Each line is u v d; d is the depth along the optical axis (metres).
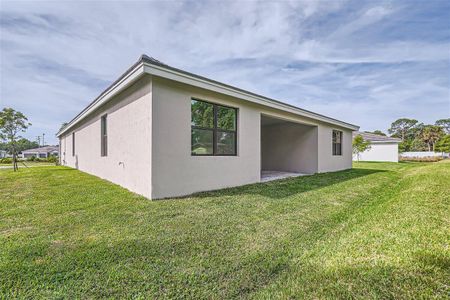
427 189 5.21
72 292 1.74
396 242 2.43
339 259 2.17
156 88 4.72
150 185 4.66
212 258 2.28
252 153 7.01
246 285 1.86
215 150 6.00
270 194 5.28
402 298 1.58
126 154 5.85
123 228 3.05
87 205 4.17
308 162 10.27
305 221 3.41
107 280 1.89
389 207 3.96
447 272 1.83
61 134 16.77
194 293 1.75
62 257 2.26
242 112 6.68
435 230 2.71
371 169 12.26
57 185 6.29
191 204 4.32
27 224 3.19
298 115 8.77
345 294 1.66
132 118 5.51
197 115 5.58
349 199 4.83
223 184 6.09
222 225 3.21
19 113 14.84
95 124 8.66
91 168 9.23
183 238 2.75
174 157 5.02
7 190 5.59
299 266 2.12
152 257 2.29
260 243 2.64
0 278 1.90
